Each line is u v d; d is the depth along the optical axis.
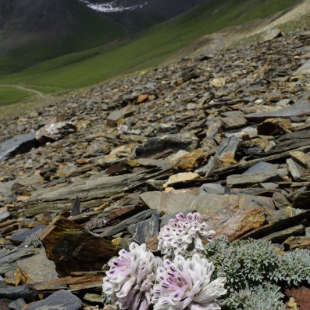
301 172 8.89
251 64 29.88
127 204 10.05
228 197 7.90
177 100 25.55
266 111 15.29
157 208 8.77
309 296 4.50
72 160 18.95
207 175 10.12
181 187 10.04
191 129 16.19
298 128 11.88
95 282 6.27
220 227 6.61
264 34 45.25
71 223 6.84
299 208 7.00
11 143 29.14
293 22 65.56
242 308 4.31
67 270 6.73
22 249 8.90
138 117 23.98
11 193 16.31
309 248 5.94
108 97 39.19
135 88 37.66
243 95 19.92
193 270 3.88
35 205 12.48
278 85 19.86
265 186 8.59
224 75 29.22
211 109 19.28
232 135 12.30
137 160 13.08
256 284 4.66
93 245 6.74
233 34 133.88
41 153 24.52
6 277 7.86
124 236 8.09
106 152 17.92
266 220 6.67
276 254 4.79
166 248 5.17
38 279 7.09
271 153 10.52
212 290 3.81
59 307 5.80
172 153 13.43
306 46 31.39
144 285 4.12
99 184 12.05
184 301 3.76
